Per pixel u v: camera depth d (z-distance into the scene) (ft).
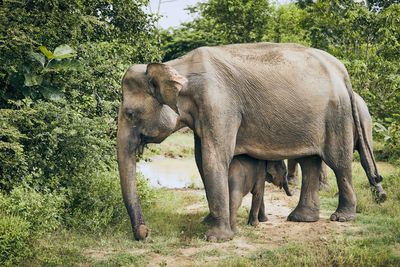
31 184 24.27
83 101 28.43
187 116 23.66
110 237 22.90
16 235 19.17
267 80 24.58
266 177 26.89
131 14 34.19
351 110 26.61
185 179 43.55
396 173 35.86
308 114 25.14
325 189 34.14
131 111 23.18
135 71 23.30
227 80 23.99
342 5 53.52
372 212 27.94
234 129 23.90
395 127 46.16
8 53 25.58
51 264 19.45
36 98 26.71
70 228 23.54
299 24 56.80
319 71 25.71
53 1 26.86
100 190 25.20
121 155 23.29
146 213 26.50
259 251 21.24
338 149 25.99
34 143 25.61
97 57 29.07
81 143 25.64
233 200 24.38
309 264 19.74
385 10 52.01
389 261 19.89
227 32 77.10
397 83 50.14
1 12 25.39
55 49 25.62
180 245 22.30
